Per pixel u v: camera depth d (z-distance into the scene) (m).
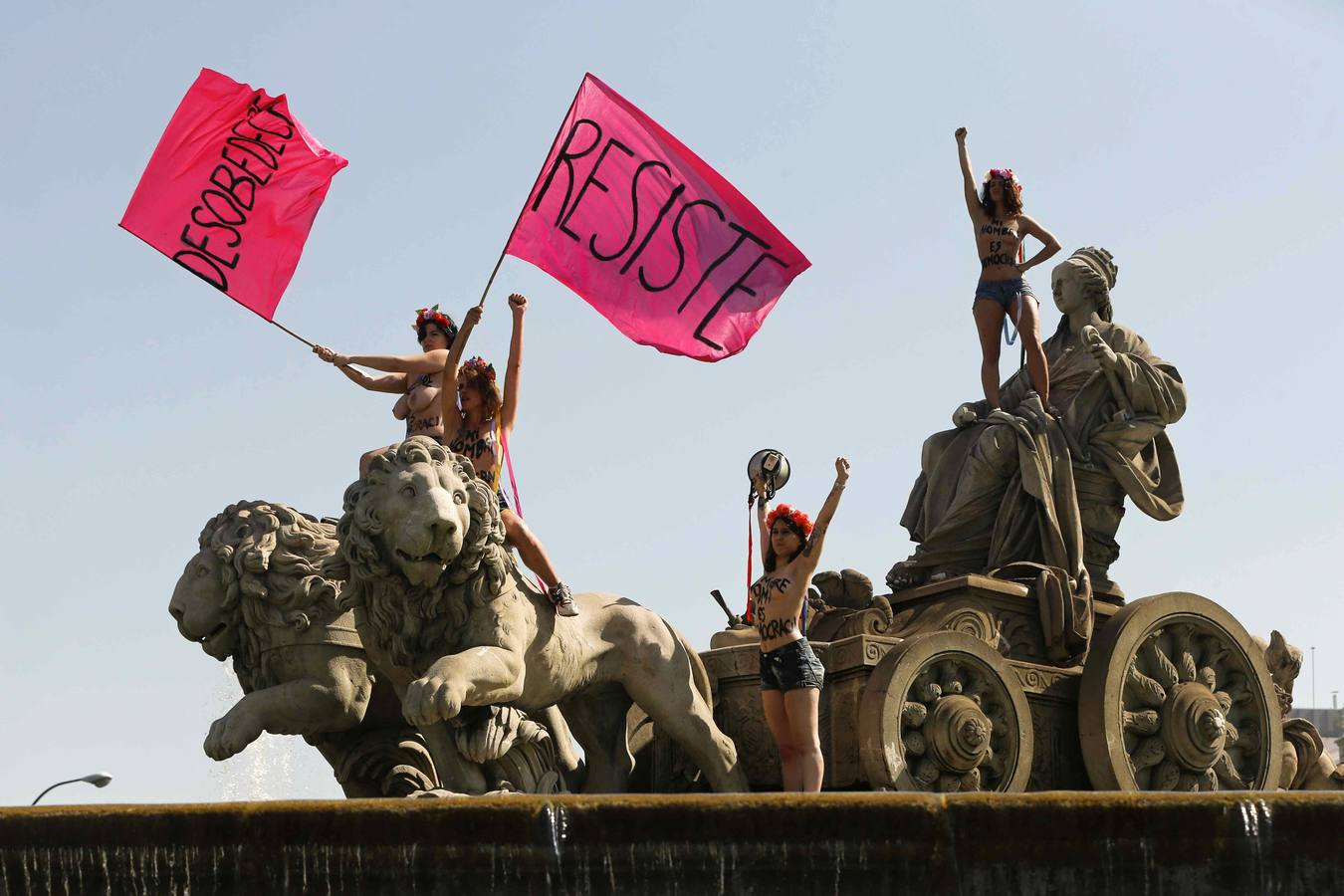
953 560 13.71
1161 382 13.99
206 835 8.15
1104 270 14.59
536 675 11.15
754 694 12.48
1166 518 14.12
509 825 8.09
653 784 12.46
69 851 8.18
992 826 8.11
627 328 13.34
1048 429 13.66
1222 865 8.03
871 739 11.65
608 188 13.37
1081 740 12.55
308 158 13.55
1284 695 14.68
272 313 13.31
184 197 13.19
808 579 11.48
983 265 14.39
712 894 8.10
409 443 10.51
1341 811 8.02
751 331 13.57
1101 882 8.08
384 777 11.95
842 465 11.38
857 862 8.11
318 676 11.41
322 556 11.67
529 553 11.37
